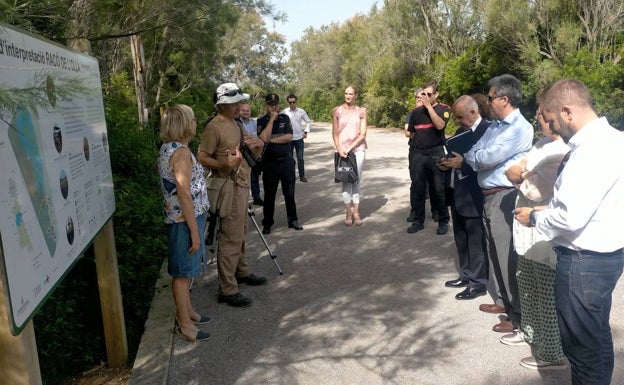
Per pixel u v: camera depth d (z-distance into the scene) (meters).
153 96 13.05
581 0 15.34
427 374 3.32
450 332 3.88
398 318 4.14
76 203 2.68
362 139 6.70
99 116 3.35
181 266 3.71
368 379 3.29
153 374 3.42
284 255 5.81
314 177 11.44
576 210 2.29
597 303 2.42
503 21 15.99
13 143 1.94
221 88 4.32
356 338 3.84
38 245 2.11
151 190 5.95
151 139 7.09
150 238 4.73
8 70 1.92
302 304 4.48
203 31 6.42
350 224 6.94
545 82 15.16
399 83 28.14
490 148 3.64
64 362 3.60
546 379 3.21
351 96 6.66
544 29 16.12
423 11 23.94
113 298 3.54
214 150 4.30
